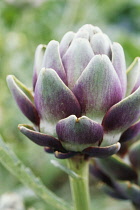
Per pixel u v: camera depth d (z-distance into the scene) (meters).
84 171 0.52
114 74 0.47
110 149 0.47
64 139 0.47
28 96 0.50
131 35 1.16
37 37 1.05
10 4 0.99
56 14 1.15
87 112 0.47
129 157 0.57
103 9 1.20
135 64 0.51
